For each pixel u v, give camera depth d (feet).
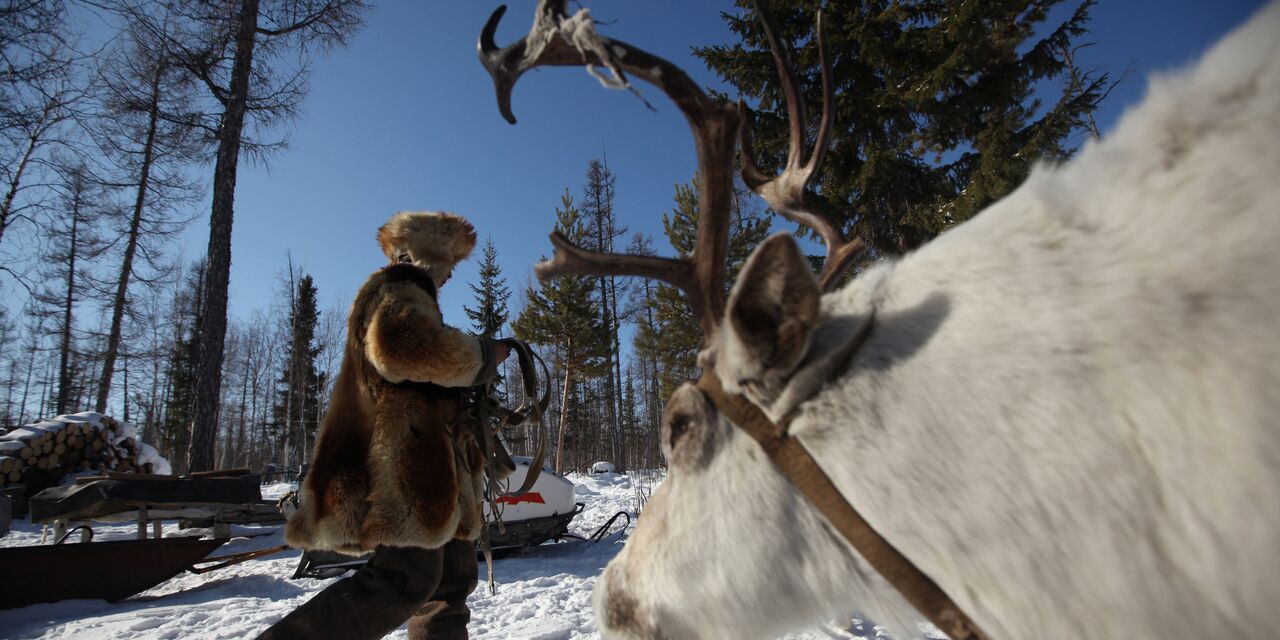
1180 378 3.05
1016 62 31.86
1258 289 2.96
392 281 7.85
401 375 7.23
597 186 104.17
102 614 14.19
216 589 16.67
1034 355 3.48
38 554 14.23
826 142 5.60
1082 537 3.20
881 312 4.21
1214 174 3.24
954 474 3.58
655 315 69.46
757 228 55.47
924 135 34.73
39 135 47.14
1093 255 3.55
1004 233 4.01
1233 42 3.38
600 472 64.18
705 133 4.59
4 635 12.58
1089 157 3.92
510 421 9.18
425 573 7.14
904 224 33.78
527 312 70.13
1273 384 2.82
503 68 4.84
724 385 4.49
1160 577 3.03
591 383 114.62
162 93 39.78
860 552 3.93
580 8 4.49
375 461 7.16
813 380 4.12
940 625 3.78
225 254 34.45
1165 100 3.56
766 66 34.35
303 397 113.50
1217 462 2.90
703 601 4.82
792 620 4.63
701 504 4.81
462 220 9.06
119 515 19.12
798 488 4.41
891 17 33.37
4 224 49.34
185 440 99.86
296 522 7.30
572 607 14.60
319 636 6.75
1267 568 2.77
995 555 3.45
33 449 32.71
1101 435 3.20
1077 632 3.25
